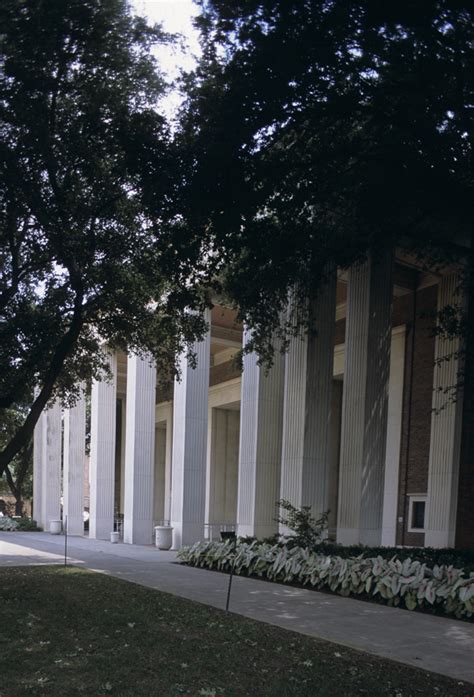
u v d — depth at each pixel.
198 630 9.21
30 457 47.78
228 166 12.10
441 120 12.50
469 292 16.72
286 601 12.14
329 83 12.53
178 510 23.22
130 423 27.41
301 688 6.63
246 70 11.94
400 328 24.08
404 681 6.98
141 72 14.09
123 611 10.55
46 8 12.41
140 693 6.32
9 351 14.86
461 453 20.23
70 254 14.12
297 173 13.69
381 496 18.31
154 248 14.73
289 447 18.56
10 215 14.10
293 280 15.56
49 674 6.88
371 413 18.38
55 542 27.78
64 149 13.81
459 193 13.20
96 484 30.73
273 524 20.56
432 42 11.31
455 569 11.58
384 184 13.47
